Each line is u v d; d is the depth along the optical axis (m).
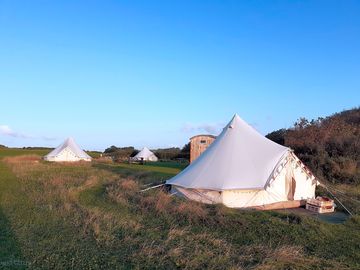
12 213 10.88
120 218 10.45
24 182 18.22
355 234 9.63
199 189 13.38
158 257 7.31
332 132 26.86
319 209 13.05
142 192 14.37
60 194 14.12
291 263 7.27
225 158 14.33
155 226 9.84
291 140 26.72
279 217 11.09
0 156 43.72
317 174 20.41
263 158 14.27
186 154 49.31
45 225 9.55
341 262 7.53
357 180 19.28
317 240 8.91
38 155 44.75
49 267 6.62
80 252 7.49
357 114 35.75
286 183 14.51
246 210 12.20
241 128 15.57
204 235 8.95
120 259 7.18
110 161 38.97
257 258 7.54
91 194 14.66
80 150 39.59
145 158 46.25
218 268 6.85
